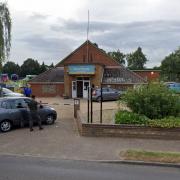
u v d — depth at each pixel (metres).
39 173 10.48
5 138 16.48
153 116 17.97
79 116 19.52
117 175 10.38
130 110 18.84
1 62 32.94
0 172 10.57
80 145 14.72
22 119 19.06
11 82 56.66
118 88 49.91
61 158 12.64
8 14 33.41
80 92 49.38
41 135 17.11
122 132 16.33
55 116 21.16
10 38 33.38
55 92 52.62
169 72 76.81
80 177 10.09
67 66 49.53
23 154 13.30
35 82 52.88
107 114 23.81
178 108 18.08
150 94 18.05
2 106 18.58
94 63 48.84
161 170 11.10
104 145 14.70
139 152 12.93
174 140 15.84
